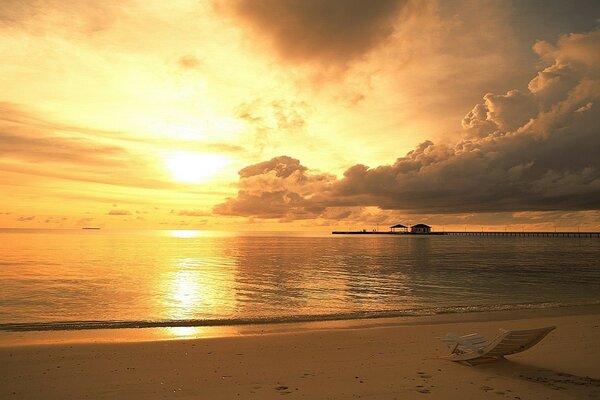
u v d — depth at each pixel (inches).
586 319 663.1
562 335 524.4
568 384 318.3
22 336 552.1
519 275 1502.2
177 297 968.3
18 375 351.3
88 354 427.5
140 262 2062.0
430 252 3321.9
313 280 1349.7
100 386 321.4
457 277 1446.9
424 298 970.7
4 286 1130.0
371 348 463.8
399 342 496.4
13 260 2071.9
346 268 1817.2
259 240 6786.4
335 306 858.8
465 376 342.6
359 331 567.5
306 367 378.6
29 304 853.8
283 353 437.4
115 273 1508.4
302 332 557.9
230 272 1608.0
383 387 312.5
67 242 4488.2
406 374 350.9
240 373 358.0
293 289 1125.1
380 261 2255.2
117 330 600.7
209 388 315.0
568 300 933.8
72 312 769.6
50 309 799.1
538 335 360.8
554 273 1587.1
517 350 374.3
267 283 1258.6
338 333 551.5
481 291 1090.1
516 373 351.9
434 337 526.9
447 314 745.6
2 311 775.7
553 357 409.4
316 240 7066.9
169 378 343.3
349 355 428.5
